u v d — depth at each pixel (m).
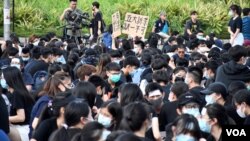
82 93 14.83
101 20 39.59
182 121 11.75
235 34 33.75
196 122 11.76
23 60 24.52
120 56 23.36
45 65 22.06
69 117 12.35
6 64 23.39
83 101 12.71
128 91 14.30
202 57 23.86
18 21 47.59
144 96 15.80
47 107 14.12
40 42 28.92
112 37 35.66
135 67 20.86
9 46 24.78
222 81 18.33
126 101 14.26
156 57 21.58
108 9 50.75
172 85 16.19
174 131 12.11
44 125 13.63
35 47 23.59
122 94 14.36
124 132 10.45
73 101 12.67
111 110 13.07
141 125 11.86
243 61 18.41
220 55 24.55
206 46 29.94
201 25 49.19
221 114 13.34
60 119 13.51
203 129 13.42
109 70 18.52
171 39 29.94
